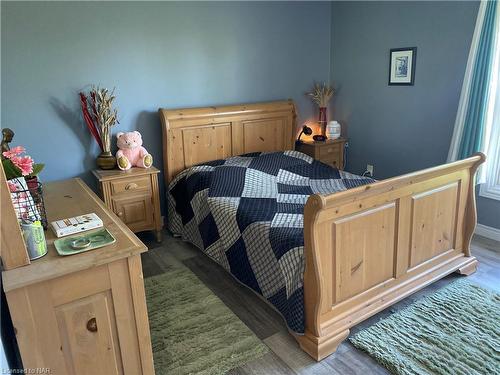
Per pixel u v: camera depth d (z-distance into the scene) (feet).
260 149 13.11
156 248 10.92
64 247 4.90
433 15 11.07
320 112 14.34
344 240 6.56
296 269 6.62
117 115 10.98
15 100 9.66
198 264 9.98
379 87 12.98
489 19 9.64
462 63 10.63
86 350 4.85
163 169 11.87
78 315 4.69
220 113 11.96
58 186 8.26
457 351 6.56
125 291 4.92
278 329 7.38
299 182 10.52
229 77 12.48
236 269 8.55
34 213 4.79
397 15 11.99
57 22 9.76
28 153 10.05
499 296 8.04
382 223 7.10
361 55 13.35
